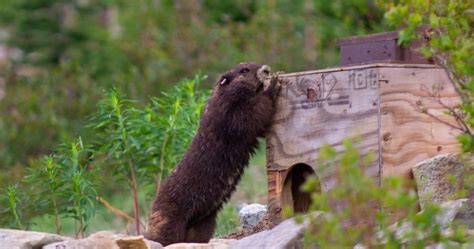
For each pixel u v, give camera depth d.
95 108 32.88
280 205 15.77
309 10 39.91
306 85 15.22
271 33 39.00
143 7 42.50
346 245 10.27
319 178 14.95
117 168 20.36
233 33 39.75
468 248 11.23
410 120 14.47
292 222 13.20
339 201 13.89
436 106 14.66
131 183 20.59
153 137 19.73
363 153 14.42
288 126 15.54
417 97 14.52
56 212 18.81
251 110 15.84
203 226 17.02
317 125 15.06
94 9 52.53
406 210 11.31
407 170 14.44
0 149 31.61
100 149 19.78
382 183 14.17
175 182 16.62
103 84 36.22
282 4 40.53
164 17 41.59
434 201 13.91
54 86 34.66
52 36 50.84
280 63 37.84
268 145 15.91
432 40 11.53
